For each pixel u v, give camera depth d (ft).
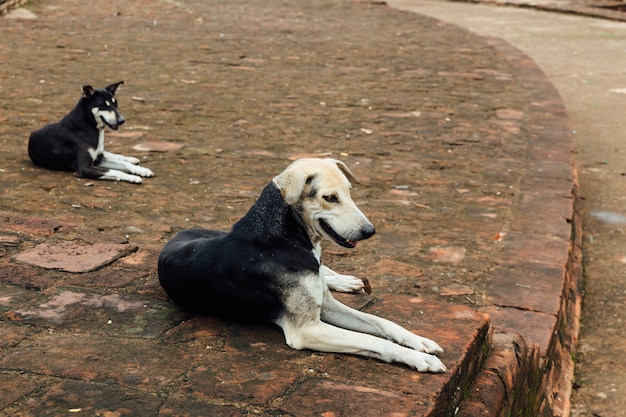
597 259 22.99
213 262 15.87
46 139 22.94
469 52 44.98
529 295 18.79
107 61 37.50
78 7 56.54
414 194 22.91
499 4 73.92
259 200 15.85
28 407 14.29
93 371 14.94
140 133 26.37
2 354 15.24
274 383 14.80
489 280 19.17
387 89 33.86
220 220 20.76
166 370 15.01
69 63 36.52
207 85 33.14
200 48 42.32
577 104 37.14
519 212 22.22
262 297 15.69
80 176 22.68
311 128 27.53
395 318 16.34
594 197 26.40
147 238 19.70
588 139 31.60
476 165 25.13
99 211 20.92
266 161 24.45
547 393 18.15
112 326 15.94
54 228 19.29
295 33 49.39
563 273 19.61
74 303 16.49
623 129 33.06
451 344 15.66
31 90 30.35
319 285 15.56
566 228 21.50
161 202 21.57
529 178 24.36
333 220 15.42
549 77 42.80
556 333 18.31
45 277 17.24
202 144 25.64
